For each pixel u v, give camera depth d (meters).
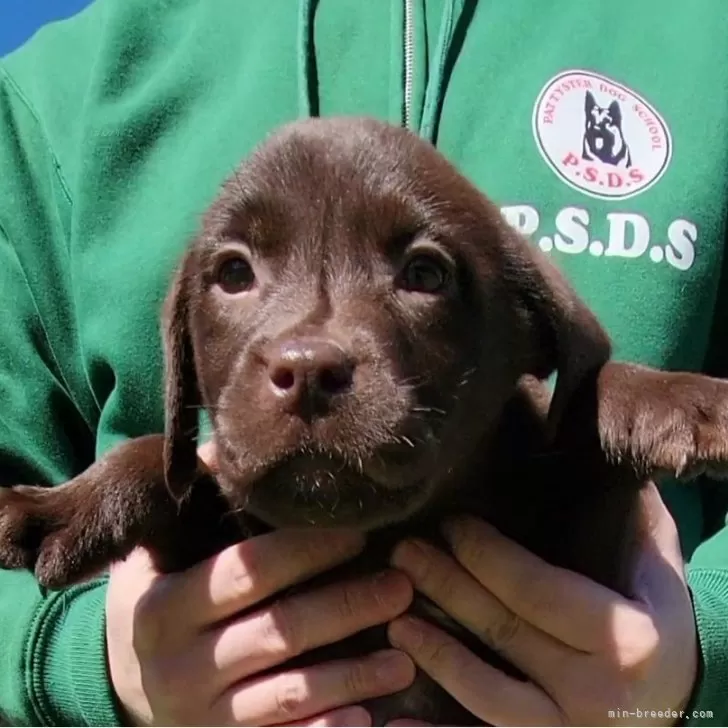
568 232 0.79
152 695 0.66
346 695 0.64
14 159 0.85
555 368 0.67
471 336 0.64
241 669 0.65
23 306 0.83
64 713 0.72
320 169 0.62
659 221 0.79
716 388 0.64
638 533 0.68
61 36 0.90
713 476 0.63
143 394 0.79
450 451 0.64
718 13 0.83
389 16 0.83
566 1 0.83
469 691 0.64
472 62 0.82
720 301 0.81
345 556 0.65
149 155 0.83
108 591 0.70
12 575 0.77
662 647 0.65
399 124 0.76
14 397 0.82
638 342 0.77
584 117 0.80
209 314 0.64
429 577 0.65
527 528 0.68
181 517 0.69
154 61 0.86
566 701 0.64
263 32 0.85
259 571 0.64
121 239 0.82
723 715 0.69
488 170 0.79
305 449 0.57
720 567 0.74
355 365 0.58
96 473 0.69
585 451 0.66
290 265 0.61
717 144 0.80
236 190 0.63
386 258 0.62
